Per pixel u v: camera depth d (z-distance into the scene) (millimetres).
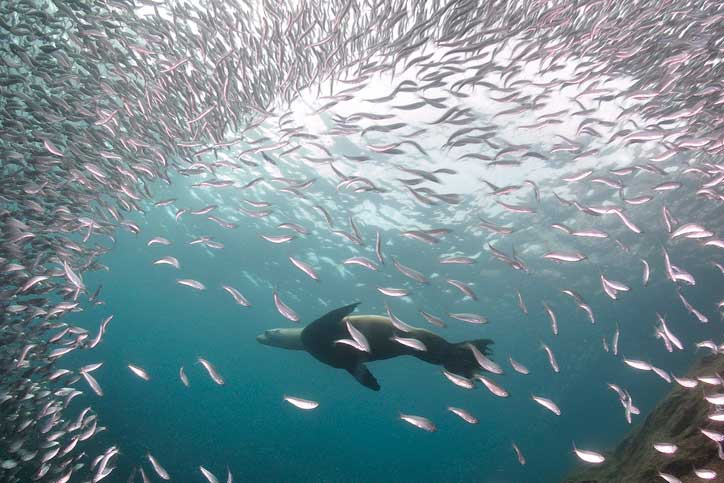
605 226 5648
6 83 2256
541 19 2199
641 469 1793
